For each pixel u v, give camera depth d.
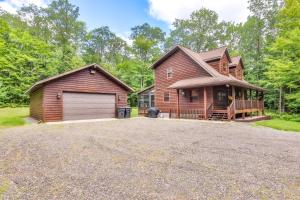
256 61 29.12
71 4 36.75
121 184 3.67
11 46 25.83
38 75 27.81
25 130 9.98
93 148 6.31
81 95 15.38
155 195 3.27
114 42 46.47
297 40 16.58
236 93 19.08
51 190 3.44
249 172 4.29
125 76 36.53
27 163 4.86
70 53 33.97
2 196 3.22
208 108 15.88
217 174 4.17
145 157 5.36
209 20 39.69
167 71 21.00
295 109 21.69
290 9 17.48
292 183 3.75
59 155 5.52
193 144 6.91
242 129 10.49
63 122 13.64
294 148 6.38
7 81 25.03
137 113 23.02
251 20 30.06
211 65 19.58
